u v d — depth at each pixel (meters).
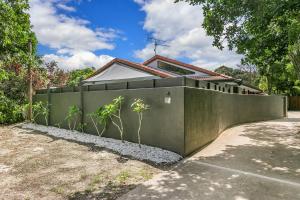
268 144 7.44
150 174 4.69
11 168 5.03
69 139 8.05
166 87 6.28
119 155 5.97
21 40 10.55
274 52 9.20
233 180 4.38
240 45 6.95
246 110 13.26
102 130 8.33
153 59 15.59
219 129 8.98
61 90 10.59
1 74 10.13
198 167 5.13
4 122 12.26
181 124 5.89
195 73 14.16
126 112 7.39
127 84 7.51
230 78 12.01
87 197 3.69
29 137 8.55
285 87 27.78
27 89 13.59
